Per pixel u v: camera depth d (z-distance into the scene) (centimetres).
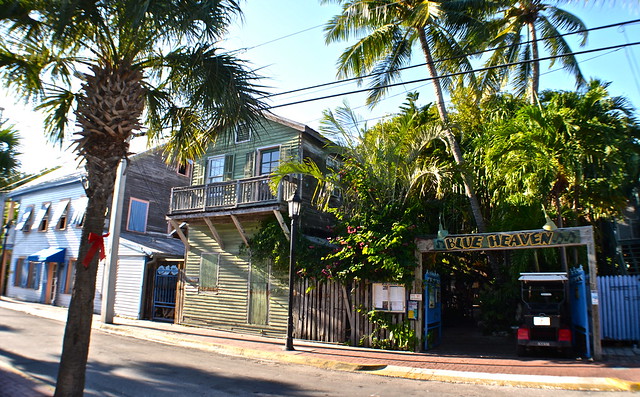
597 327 1077
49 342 1262
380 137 1464
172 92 800
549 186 1208
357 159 1438
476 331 1773
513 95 1792
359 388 861
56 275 2483
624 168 1311
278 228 1584
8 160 1627
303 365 1120
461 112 1733
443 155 1647
